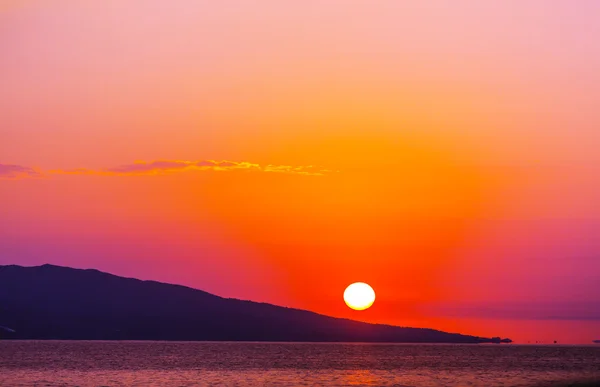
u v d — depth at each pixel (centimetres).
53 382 13962
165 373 16838
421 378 15112
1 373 16500
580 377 14138
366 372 17550
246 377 15525
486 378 14675
